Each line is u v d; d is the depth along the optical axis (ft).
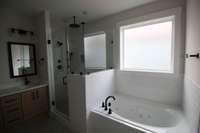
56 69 9.19
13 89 7.86
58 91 9.25
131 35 8.51
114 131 5.43
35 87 8.29
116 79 9.09
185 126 4.82
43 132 6.95
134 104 7.36
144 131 4.54
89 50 9.54
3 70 8.01
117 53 8.78
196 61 4.18
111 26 8.93
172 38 6.74
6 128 7.04
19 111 7.57
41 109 8.69
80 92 6.40
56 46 9.10
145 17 7.20
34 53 9.50
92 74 6.66
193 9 4.67
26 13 8.62
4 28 7.94
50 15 8.94
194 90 4.31
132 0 6.73
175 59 6.48
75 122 6.88
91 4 7.20
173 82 6.69
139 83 8.00
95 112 6.21
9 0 6.63
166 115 6.22
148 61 7.89
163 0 6.58
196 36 4.23
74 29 9.73
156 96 7.37
